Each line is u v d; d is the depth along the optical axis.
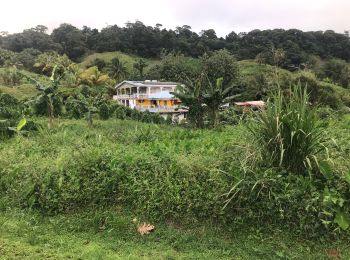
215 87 17.11
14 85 47.44
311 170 4.30
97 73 59.88
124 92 56.28
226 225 4.12
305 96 4.38
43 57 67.38
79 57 93.06
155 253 3.82
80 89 40.81
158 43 93.19
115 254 3.77
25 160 5.84
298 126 4.20
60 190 4.85
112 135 8.77
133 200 4.58
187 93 16.33
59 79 16.48
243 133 5.10
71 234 4.29
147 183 4.57
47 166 5.27
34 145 7.54
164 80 59.75
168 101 50.34
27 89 42.78
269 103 4.54
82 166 5.02
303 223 3.87
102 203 4.70
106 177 4.79
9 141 8.98
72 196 4.76
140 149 5.89
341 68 36.75
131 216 4.47
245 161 4.31
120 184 4.73
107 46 92.62
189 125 16.62
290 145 4.27
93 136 9.41
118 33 95.69
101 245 3.99
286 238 3.88
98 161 5.07
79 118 23.12
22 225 4.40
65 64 62.47
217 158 4.83
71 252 3.81
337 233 3.79
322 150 4.40
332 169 4.24
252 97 19.69
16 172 5.30
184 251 3.88
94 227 4.37
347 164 4.43
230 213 4.14
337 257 3.65
